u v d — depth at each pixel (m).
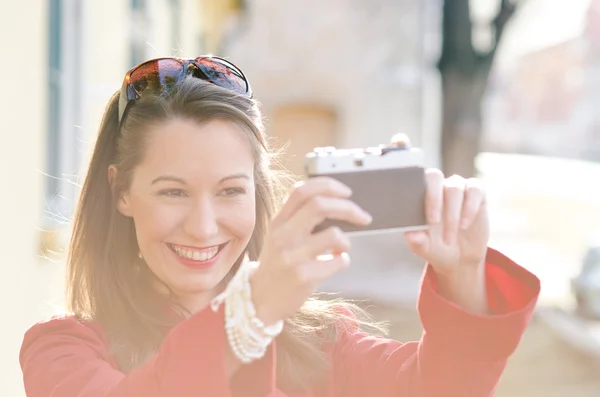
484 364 1.20
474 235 1.16
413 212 1.11
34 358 1.38
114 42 5.73
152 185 1.34
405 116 15.70
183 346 1.05
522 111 47.31
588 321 8.83
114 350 1.46
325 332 1.65
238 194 1.36
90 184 1.58
